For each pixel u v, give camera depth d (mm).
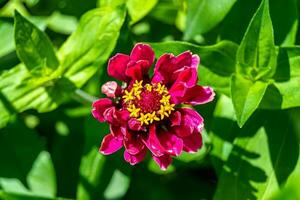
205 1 519
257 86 492
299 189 409
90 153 547
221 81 500
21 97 533
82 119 588
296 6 514
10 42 559
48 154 576
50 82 532
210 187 594
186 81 467
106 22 518
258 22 480
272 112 518
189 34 524
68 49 527
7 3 589
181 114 474
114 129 464
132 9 542
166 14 580
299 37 542
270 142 517
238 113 477
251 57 490
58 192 583
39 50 521
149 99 471
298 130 515
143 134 471
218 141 527
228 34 530
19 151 576
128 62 472
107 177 550
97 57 525
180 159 528
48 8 596
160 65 471
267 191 512
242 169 518
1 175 571
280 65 494
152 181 588
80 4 592
